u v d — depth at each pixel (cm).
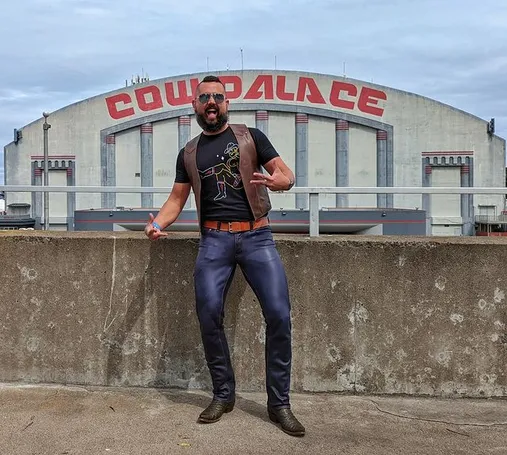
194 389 390
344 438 310
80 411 349
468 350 370
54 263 398
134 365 395
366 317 377
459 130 2941
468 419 338
